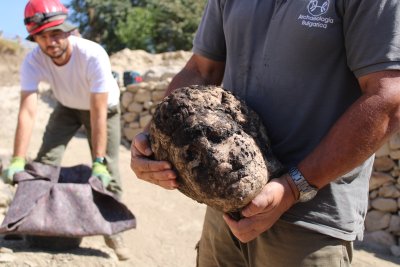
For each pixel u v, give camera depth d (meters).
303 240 1.77
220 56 2.11
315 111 1.75
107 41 21.30
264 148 1.70
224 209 1.62
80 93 3.78
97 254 3.81
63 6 3.58
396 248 5.25
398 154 5.52
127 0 21.27
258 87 1.85
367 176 1.89
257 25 1.84
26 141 3.66
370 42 1.56
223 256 2.04
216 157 1.56
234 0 1.94
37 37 3.50
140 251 4.52
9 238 3.84
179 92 1.72
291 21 1.72
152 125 1.73
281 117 1.80
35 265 3.38
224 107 1.72
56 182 3.81
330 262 1.76
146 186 6.30
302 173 1.59
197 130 1.60
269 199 1.57
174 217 5.51
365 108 1.52
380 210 5.60
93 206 3.51
